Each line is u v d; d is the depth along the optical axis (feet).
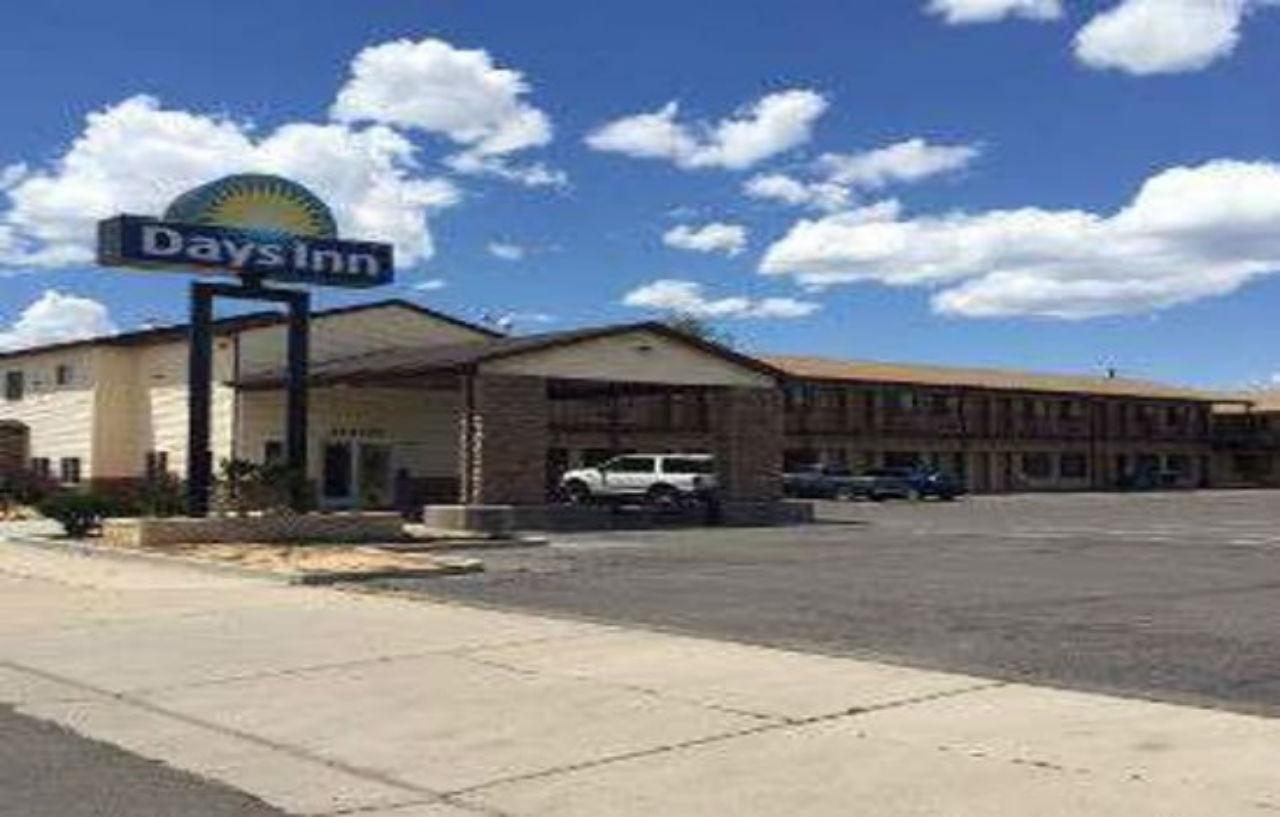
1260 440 287.48
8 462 172.96
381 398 149.79
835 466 234.99
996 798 27.68
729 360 136.87
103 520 100.37
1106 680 39.63
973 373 262.67
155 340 156.35
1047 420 263.70
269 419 145.07
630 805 28.22
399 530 99.04
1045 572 77.36
